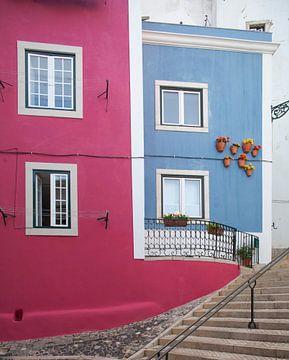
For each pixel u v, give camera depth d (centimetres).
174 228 1159
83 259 993
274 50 1298
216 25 1684
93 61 1048
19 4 1024
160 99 1232
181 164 1227
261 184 1267
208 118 1253
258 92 1288
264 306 812
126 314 985
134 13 1083
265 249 1252
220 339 734
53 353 841
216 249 1134
